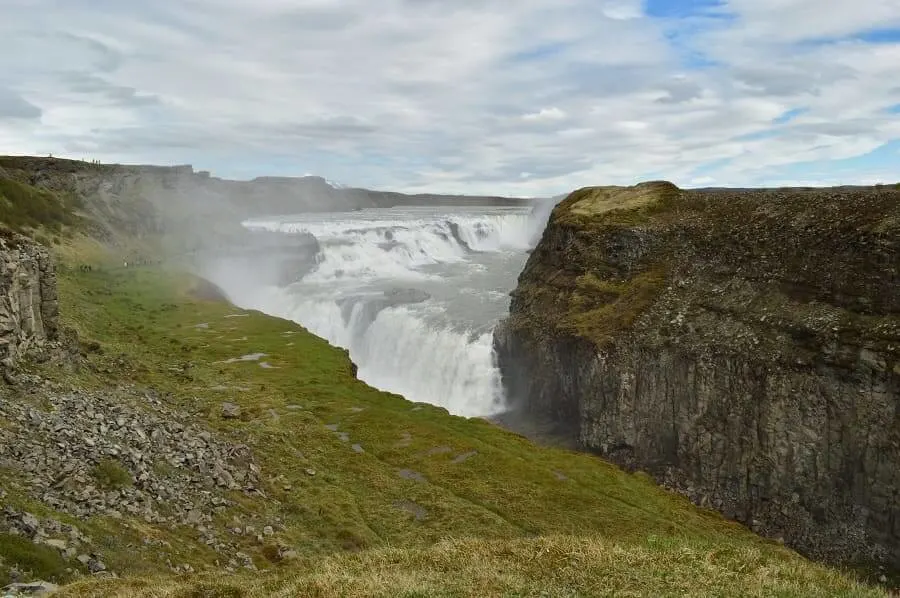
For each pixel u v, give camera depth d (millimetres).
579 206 108375
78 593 19391
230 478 38031
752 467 59469
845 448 53281
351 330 116312
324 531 35844
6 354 39062
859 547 51406
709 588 21609
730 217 83188
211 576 24250
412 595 20094
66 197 157875
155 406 48750
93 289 108938
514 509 44125
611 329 75562
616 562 24188
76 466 29344
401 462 51562
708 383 64000
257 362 78500
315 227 177875
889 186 76875
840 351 55062
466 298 121875
